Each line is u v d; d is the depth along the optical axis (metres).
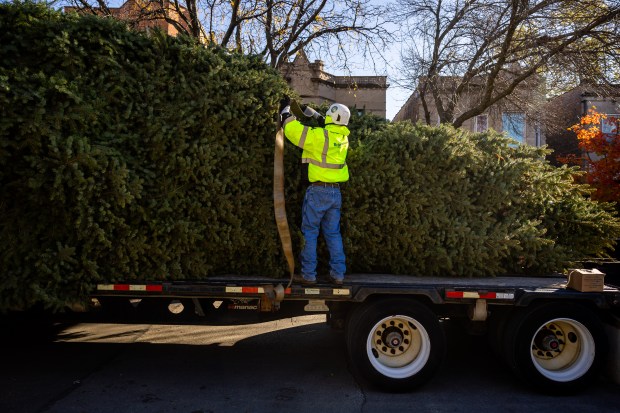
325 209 4.70
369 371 4.49
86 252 4.29
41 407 4.08
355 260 5.18
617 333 4.77
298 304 4.85
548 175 5.37
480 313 4.55
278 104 4.93
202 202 4.73
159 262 4.59
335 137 4.75
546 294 4.52
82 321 4.85
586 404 4.40
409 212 5.03
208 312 4.84
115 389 4.50
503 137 5.48
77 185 4.12
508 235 5.05
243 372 5.02
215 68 4.74
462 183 5.11
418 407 4.26
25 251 4.22
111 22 4.53
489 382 4.91
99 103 4.36
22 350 5.60
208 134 4.70
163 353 5.57
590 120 10.23
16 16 4.32
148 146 4.59
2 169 4.21
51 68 4.34
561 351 4.74
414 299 4.60
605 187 9.01
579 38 9.76
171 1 11.38
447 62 11.07
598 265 6.23
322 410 4.15
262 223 4.88
